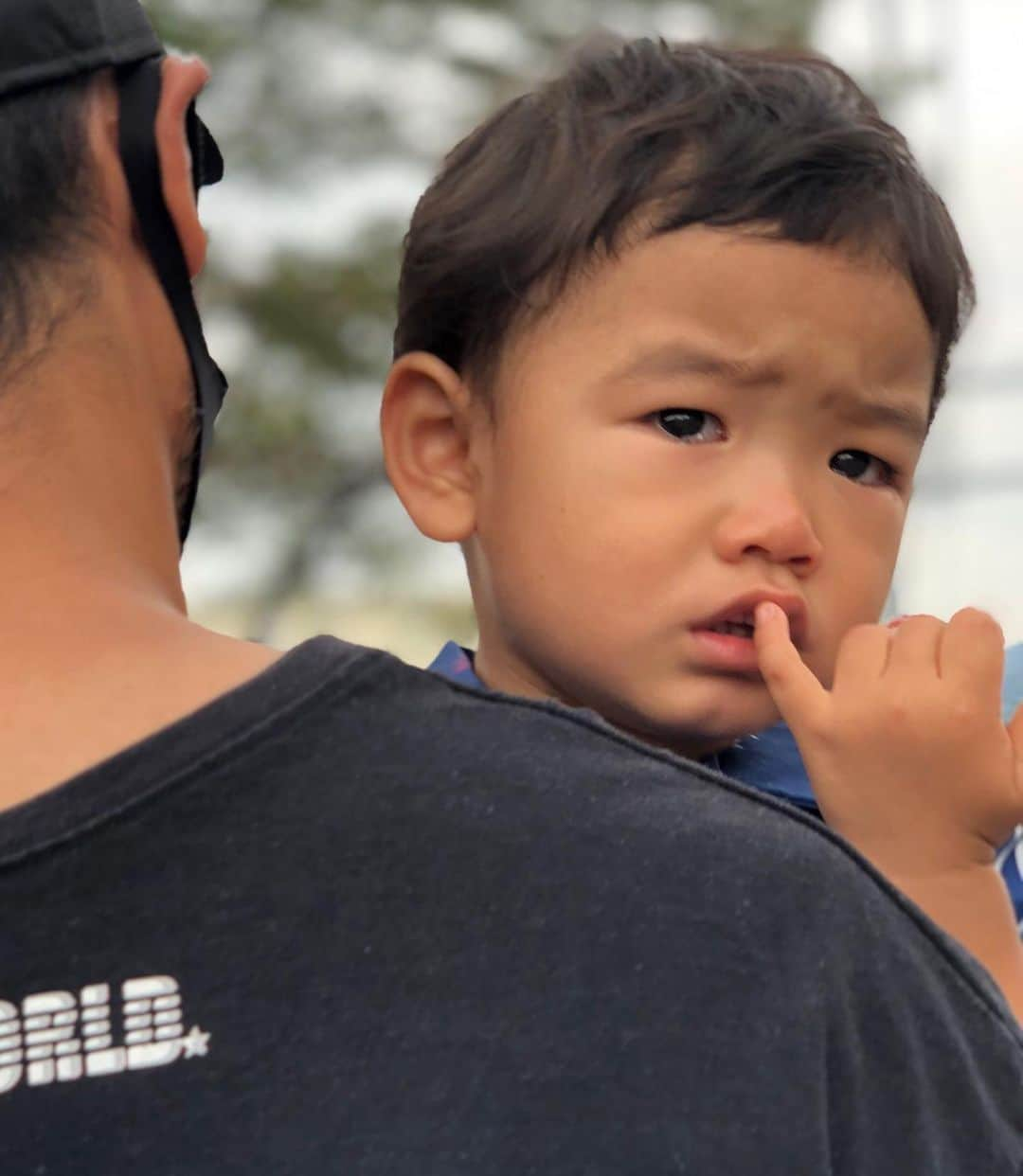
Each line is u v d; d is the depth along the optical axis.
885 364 1.78
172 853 0.94
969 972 1.09
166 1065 0.90
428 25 7.05
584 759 1.04
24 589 1.02
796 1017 0.96
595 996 0.94
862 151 1.81
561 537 1.79
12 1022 0.90
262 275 7.07
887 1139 0.99
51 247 1.04
